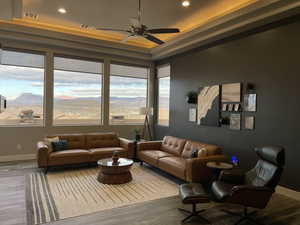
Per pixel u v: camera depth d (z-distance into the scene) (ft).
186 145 16.29
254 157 14.52
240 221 9.12
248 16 13.61
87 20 17.35
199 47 19.51
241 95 15.53
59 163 15.52
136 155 18.76
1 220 8.93
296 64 12.34
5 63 18.52
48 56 19.95
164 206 10.60
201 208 10.51
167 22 17.38
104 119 23.04
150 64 25.79
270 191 8.68
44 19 17.30
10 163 17.89
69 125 21.16
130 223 8.93
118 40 22.12
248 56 15.08
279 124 13.14
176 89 22.48
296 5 11.28
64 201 10.85
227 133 16.56
